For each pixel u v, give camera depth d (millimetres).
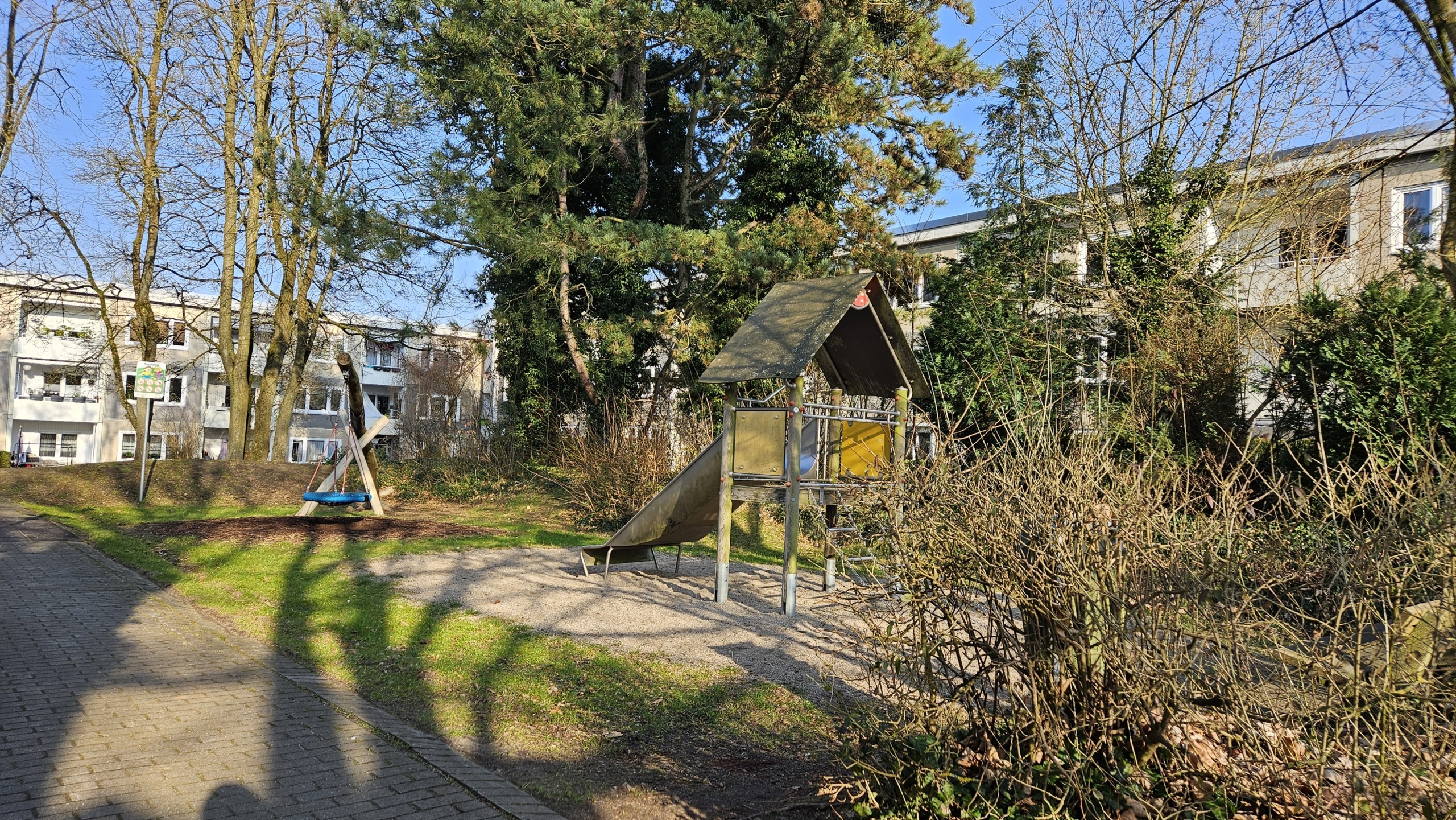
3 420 44906
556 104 17812
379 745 4785
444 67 19672
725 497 9156
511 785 4375
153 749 4559
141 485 17656
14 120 20484
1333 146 15742
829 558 9898
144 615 7824
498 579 9977
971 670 4418
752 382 17219
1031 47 18000
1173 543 3174
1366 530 3326
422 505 19672
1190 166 16797
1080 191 17500
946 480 3568
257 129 20953
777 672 6461
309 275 23812
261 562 10359
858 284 9336
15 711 5078
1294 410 11336
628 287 22359
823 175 21656
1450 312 9695
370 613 8023
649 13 17453
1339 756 2883
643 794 4363
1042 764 3303
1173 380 12289
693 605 8922
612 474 15930
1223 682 3018
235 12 21672
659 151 24281
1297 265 14109
